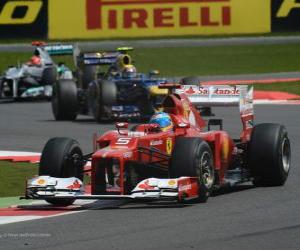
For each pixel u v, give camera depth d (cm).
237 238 3347
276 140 4556
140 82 8200
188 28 15762
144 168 4194
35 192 4044
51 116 9075
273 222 3650
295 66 14025
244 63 14300
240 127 7562
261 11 15825
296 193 4422
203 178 4091
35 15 15450
